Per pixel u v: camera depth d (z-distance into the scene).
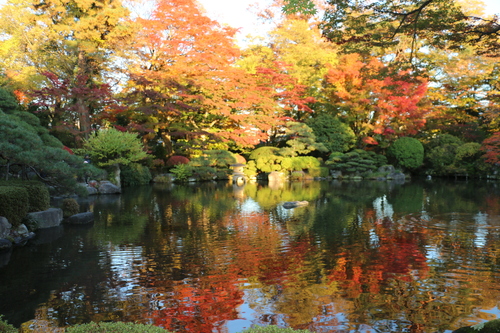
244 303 6.43
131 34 29.16
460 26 11.37
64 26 27.20
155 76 28.97
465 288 7.06
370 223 13.05
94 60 29.33
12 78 26.06
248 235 11.38
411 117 35.06
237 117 33.53
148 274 7.91
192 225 12.84
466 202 17.83
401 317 5.89
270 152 35.06
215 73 32.03
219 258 9.05
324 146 35.62
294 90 36.06
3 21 26.91
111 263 8.66
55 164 12.20
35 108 26.75
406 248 9.85
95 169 14.18
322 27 12.89
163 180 29.69
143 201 18.64
